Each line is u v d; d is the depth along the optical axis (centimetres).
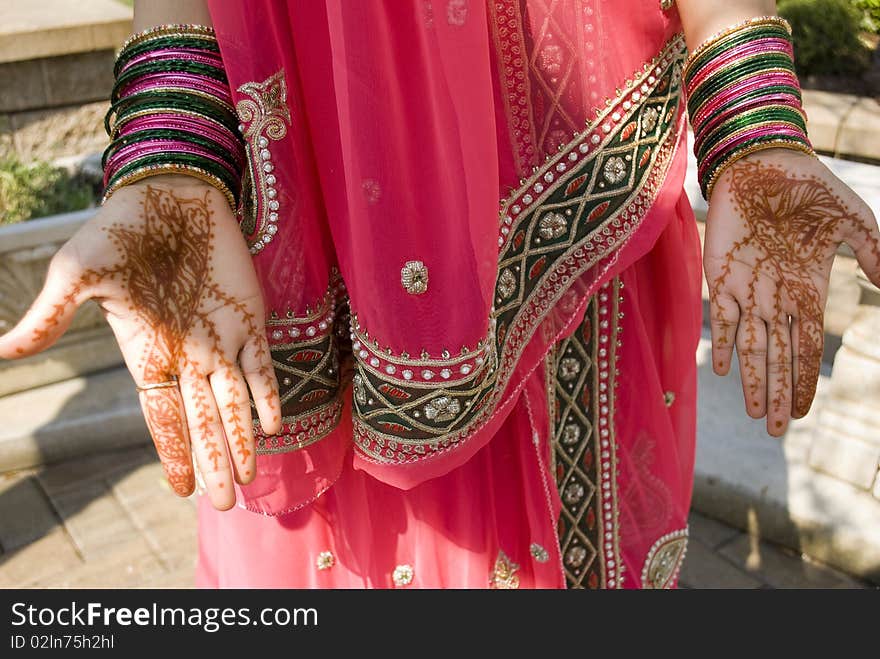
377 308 83
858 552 194
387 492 109
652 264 111
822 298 83
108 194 77
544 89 88
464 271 83
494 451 110
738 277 83
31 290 252
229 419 75
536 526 109
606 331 106
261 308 79
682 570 201
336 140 83
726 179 85
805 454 210
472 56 77
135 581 206
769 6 87
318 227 88
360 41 75
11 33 299
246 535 108
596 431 110
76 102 323
